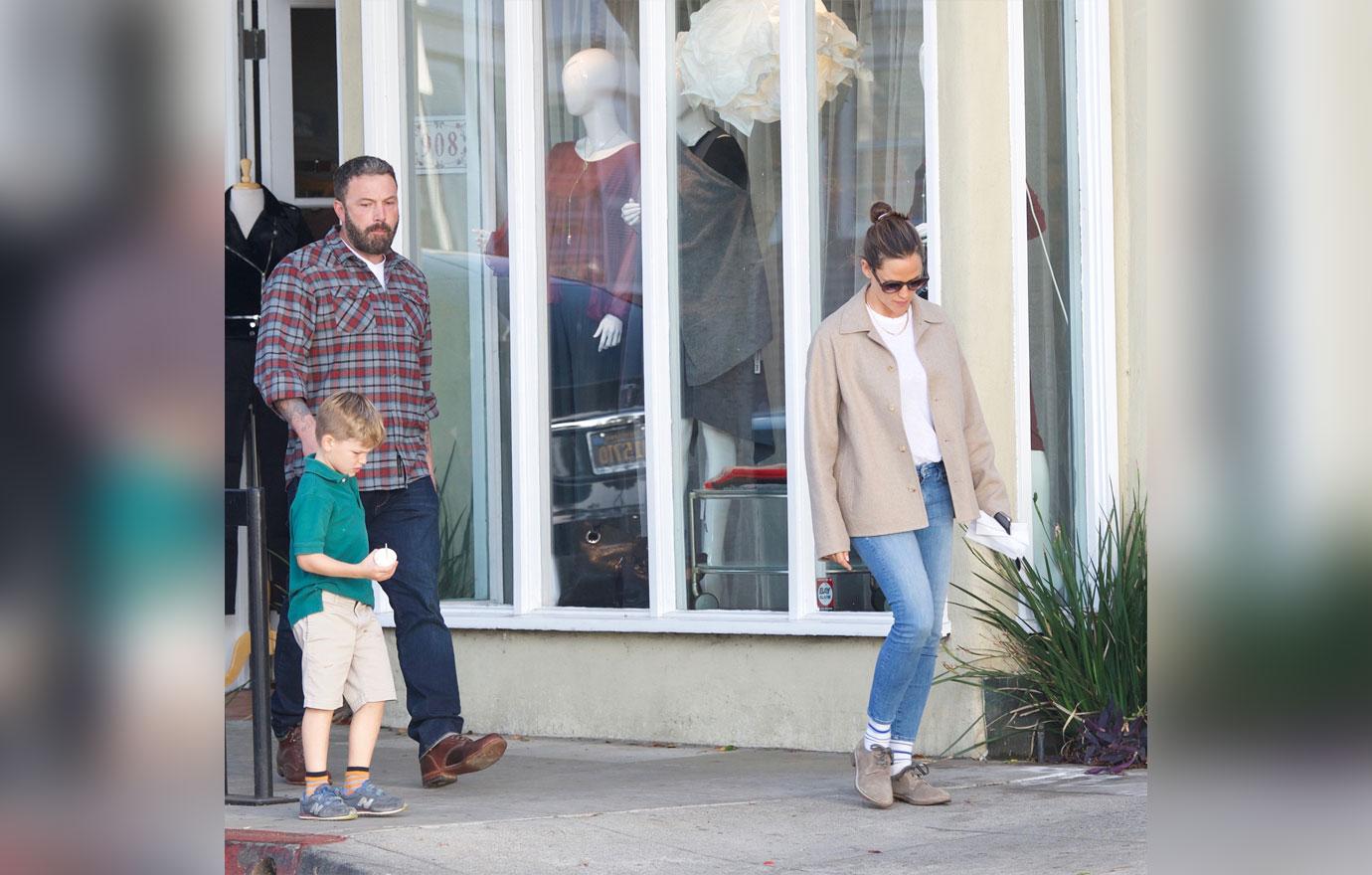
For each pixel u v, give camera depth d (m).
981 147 12.65
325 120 17.23
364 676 10.55
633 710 13.80
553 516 14.58
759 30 13.72
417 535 11.77
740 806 10.61
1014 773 11.82
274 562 15.45
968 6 12.59
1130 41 14.03
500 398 14.95
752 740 13.30
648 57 14.05
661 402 13.94
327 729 10.38
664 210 14.03
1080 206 14.02
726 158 13.81
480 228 15.05
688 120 13.98
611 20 14.43
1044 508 13.77
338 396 10.46
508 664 14.38
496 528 14.91
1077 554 13.27
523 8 14.68
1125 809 10.21
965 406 10.85
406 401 11.82
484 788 11.59
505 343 14.92
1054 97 14.04
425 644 11.69
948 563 10.67
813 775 11.93
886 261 10.23
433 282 15.22
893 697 10.43
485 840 9.39
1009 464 12.75
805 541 13.20
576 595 14.45
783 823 10.04
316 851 8.99
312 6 17.00
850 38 13.33
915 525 10.34
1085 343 13.94
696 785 11.57
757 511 13.64
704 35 13.93
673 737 13.62
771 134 13.63
